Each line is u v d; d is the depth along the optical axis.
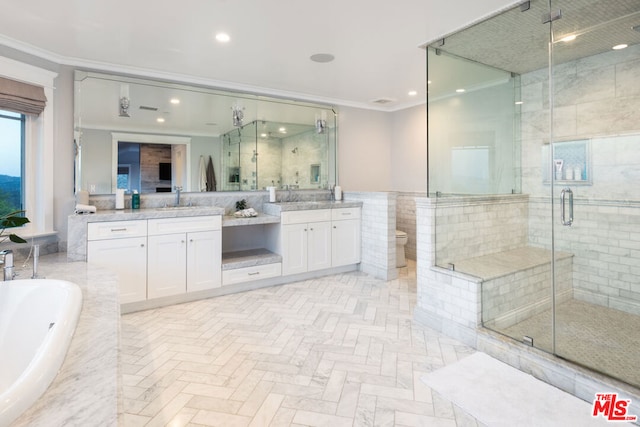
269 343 2.43
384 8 2.28
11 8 2.21
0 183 2.75
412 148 4.95
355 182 4.97
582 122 3.12
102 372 1.15
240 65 3.28
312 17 2.38
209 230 3.31
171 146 3.60
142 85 3.42
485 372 2.05
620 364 1.90
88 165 3.18
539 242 3.46
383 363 2.16
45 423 0.90
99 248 2.79
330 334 2.57
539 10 2.35
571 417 1.63
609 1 2.30
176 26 2.48
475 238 3.10
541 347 2.11
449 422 1.61
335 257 4.17
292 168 4.40
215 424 1.61
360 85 3.99
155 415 1.67
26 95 2.74
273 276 3.72
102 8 2.22
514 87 3.62
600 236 2.94
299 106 4.41
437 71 3.05
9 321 1.90
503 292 2.54
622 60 2.88
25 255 2.80
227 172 3.94
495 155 3.50
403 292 3.56
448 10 2.32
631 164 2.81
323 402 1.77
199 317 2.88
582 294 2.98
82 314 1.66
